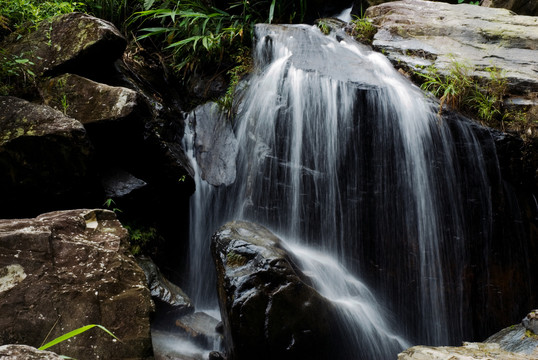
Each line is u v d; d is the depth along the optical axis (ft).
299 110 14.24
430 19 17.31
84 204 12.24
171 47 18.38
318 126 14.02
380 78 14.55
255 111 14.87
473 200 13.51
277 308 9.88
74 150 11.56
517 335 10.12
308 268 12.05
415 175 13.52
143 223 13.55
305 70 14.62
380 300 13.48
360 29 17.31
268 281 10.09
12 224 8.43
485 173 13.51
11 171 11.38
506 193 13.62
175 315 12.05
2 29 14.87
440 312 13.34
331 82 14.11
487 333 13.43
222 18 18.51
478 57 15.57
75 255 8.50
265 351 9.82
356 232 13.67
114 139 13.03
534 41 15.90
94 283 8.32
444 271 13.38
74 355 7.65
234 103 15.60
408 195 13.53
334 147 13.85
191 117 15.94
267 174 14.05
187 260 14.58
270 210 13.94
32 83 13.35
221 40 17.76
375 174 13.67
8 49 13.85
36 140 11.34
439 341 13.30
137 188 13.16
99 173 12.75
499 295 13.47
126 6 18.53
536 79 14.34
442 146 13.51
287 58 15.31
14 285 7.77
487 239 13.51
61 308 7.90
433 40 16.47
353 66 15.15
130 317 8.29
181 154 14.53
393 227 13.56
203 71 17.66
